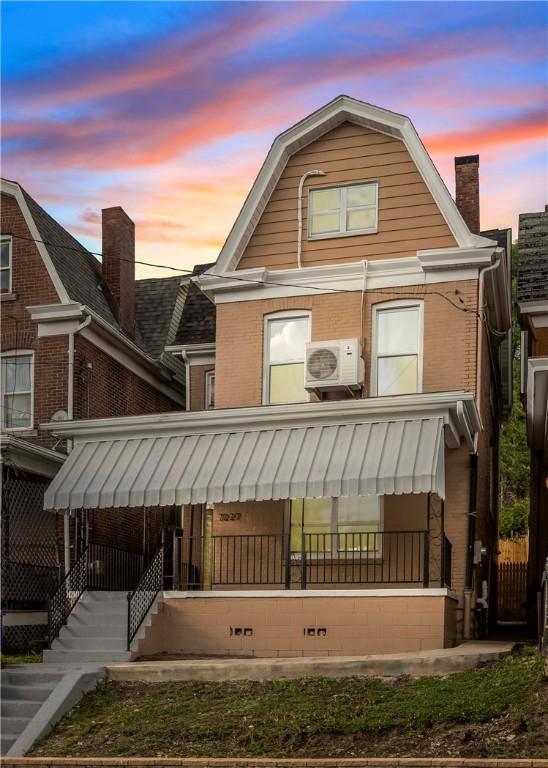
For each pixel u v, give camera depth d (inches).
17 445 773.3
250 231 863.7
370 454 693.3
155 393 1068.5
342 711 499.5
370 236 836.0
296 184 860.6
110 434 775.1
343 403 717.9
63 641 687.7
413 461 676.7
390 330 818.8
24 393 924.6
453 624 698.8
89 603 722.2
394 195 834.2
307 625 680.4
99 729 523.2
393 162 837.8
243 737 484.7
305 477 691.4
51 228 995.3
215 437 749.9
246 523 800.3
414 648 655.8
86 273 1013.8
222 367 853.8
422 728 472.1
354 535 768.9
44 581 807.1
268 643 685.9
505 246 918.4
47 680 589.0
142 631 685.3
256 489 698.2
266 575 785.6
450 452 780.0
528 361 729.0
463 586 751.1
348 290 828.6
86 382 930.1
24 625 767.1
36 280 941.8
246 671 573.0
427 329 804.0
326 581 765.3
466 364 789.9
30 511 825.5
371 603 670.5
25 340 932.0
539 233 861.8
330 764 438.3
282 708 514.6
